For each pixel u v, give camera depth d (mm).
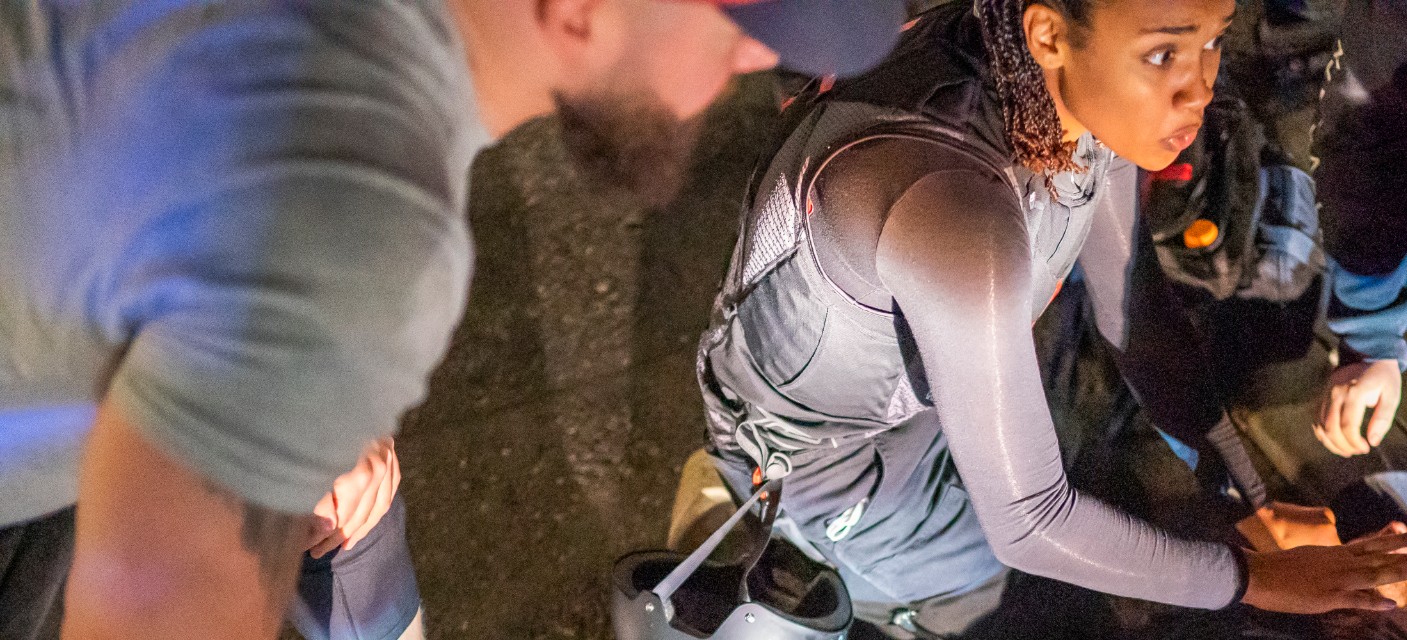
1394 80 1694
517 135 2682
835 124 1227
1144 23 1053
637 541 2002
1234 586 1454
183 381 649
